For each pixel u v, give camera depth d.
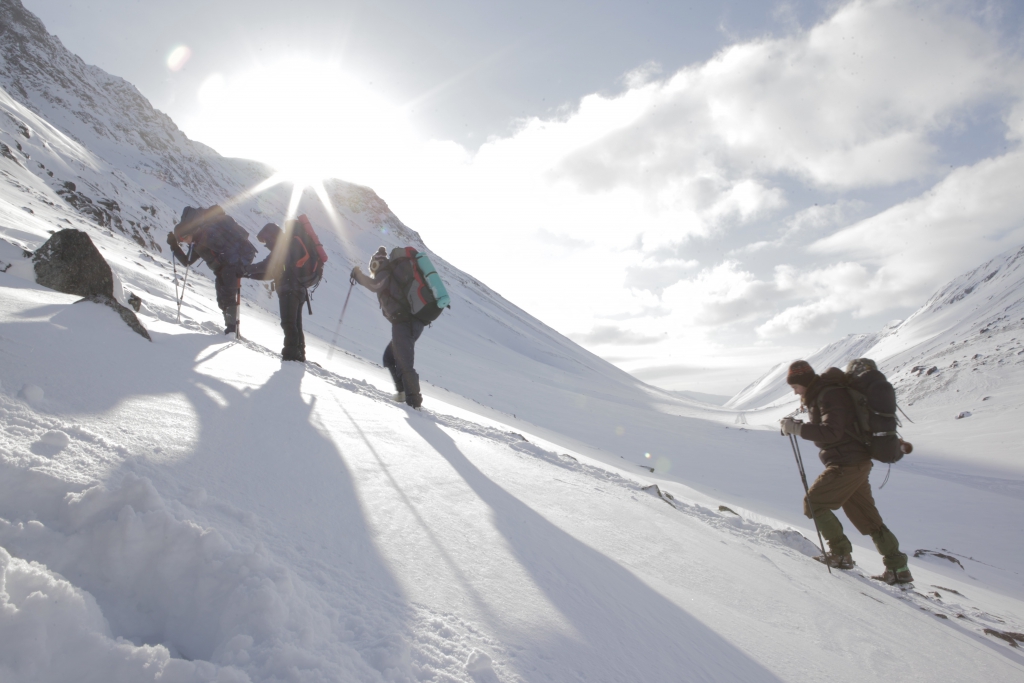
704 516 4.79
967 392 70.81
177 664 0.83
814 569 3.80
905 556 4.09
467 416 7.32
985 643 3.08
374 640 1.08
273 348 6.43
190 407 2.19
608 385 131.25
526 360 110.81
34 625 0.81
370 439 2.73
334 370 6.29
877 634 2.57
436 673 1.04
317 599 1.15
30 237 5.57
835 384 4.32
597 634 1.47
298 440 2.26
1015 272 156.38
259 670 0.89
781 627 2.25
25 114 34.81
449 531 1.83
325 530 1.53
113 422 1.75
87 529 1.10
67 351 2.26
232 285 5.70
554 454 5.24
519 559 1.80
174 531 1.10
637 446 31.38
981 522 21.23
